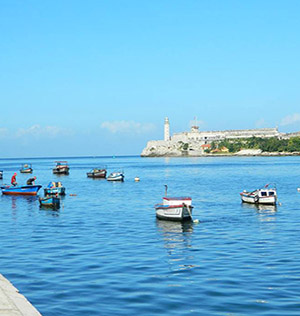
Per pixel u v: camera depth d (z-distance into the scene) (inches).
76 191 4020.7
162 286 1045.8
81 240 1631.4
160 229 1866.4
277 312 870.4
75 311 891.4
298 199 2967.5
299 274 1118.4
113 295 985.5
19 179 6264.8
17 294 822.5
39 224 2064.5
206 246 1494.8
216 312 878.4
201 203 2842.0
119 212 2470.5
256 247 1457.9
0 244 1567.4
